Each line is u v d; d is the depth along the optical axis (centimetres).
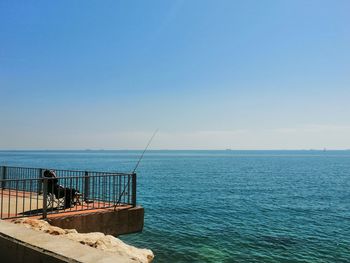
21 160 14462
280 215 2756
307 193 4378
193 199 3572
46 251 374
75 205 1122
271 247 1734
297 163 14175
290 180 6297
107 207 1102
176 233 1962
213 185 5122
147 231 1988
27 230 473
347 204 3456
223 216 2627
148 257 1014
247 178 6606
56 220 930
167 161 15875
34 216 937
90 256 348
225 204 3284
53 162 12738
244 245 1755
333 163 14300
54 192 1072
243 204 3331
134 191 1139
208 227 2167
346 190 4756
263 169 9719
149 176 6706
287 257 1570
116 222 1056
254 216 2675
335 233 2100
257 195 4081
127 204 1160
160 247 1652
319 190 4734
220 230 2088
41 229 799
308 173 8219
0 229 477
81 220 980
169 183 5322
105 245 849
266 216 2691
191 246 1692
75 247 385
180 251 1598
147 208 2898
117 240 947
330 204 3450
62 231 830
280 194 4228
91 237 868
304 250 1694
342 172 8612
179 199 3544
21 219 846
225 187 4875
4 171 1717
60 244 399
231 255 1566
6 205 1152
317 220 2570
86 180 1184
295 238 1944
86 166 9925
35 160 14650
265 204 3366
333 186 5291
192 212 2759
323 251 1683
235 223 2348
